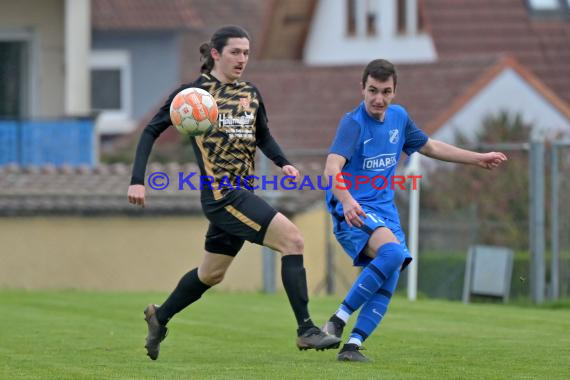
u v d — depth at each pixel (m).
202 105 24.30
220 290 54.91
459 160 26.12
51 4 77.69
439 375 23.06
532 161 46.03
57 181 59.97
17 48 77.88
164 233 57.12
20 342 29.55
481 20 95.12
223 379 22.41
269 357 26.59
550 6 96.75
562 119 81.06
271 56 103.06
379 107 24.70
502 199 51.38
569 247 46.53
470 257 48.22
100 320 35.38
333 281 57.62
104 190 58.59
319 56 101.06
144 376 23.03
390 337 30.69
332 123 85.62
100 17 111.19
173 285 57.12
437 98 81.56
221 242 25.03
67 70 75.00
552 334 31.59
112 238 56.84
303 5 99.69
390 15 98.50
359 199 25.17
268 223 24.19
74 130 71.25
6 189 58.28
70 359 26.17
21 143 70.69
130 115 113.81
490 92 80.06
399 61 95.56
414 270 46.56
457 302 45.16
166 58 113.81
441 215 52.19
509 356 26.42
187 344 29.41
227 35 24.78
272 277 51.44
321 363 25.00
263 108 25.27
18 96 77.88
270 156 25.42
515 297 48.88
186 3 114.56
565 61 93.00
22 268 56.03
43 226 56.28
